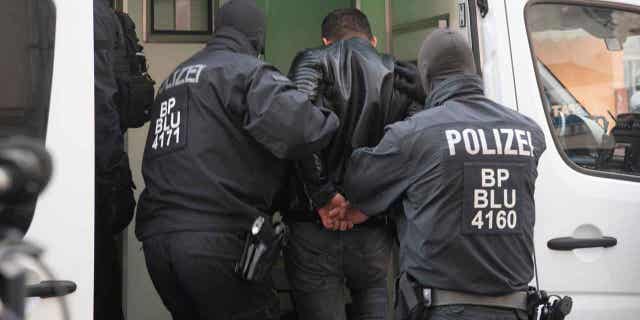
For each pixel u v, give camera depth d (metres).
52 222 2.47
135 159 4.67
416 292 2.86
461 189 2.83
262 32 3.37
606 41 3.69
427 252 2.85
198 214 3.10
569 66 3.60
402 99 3.44
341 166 3.37
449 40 3.03
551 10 3.60
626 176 3.61
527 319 2.90
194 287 3.12
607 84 3.67
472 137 2.86
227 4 3.34
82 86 2.53
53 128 2.49
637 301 3.55
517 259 2.89
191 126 3.16
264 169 3.20
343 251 3.46
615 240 3.53
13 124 2.44
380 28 4.42
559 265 3.45
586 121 3.59
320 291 3.49
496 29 3.47
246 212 3.12
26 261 2.35
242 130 3.16
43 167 1.50
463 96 2.98
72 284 2.47
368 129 3.37
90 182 2.52
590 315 3.47
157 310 4.58
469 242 2.82
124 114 3.64
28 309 2.39
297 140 3.07
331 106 3.37
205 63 3.22
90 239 2.51
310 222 3.47
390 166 2.93
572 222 3.48
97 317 3.50
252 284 3.17
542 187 3.46
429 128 2.88
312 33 5.07
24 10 2.48
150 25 4.80
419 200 2.88
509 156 2.89
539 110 3.50
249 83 3.13
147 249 3.22
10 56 2.46
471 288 2.82
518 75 3.48
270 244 3.09
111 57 3.33
